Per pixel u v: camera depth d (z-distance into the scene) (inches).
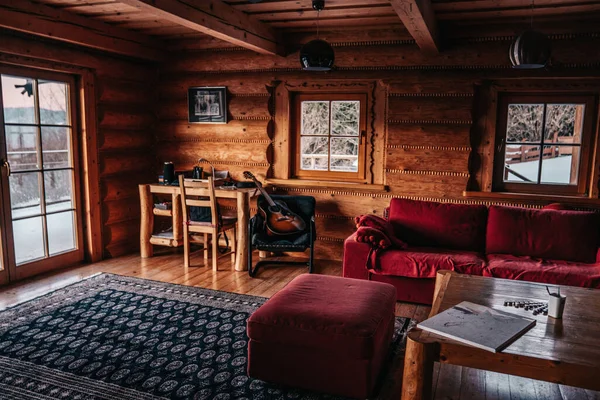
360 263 151.3
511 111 176.7
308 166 205.9
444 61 177.0
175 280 171.5
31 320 133.1
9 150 162.7
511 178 180.1
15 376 103.7
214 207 179.0
